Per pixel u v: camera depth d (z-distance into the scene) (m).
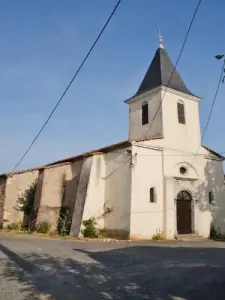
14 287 7.22
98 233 19.91
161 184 20.33
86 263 10.13
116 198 20.02
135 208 18.77
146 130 22.84
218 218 22.41
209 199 22.45
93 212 20.33
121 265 9.77
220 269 8.94
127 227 18.58
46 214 22.05
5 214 24.47
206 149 23.36
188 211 21.22
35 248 13.49
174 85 23.11
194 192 21.70
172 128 21.92
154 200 19.81
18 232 21.50
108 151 21.56
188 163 21.95
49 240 17.12
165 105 22.14
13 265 9.89
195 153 22.53
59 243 15.67
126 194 19.25
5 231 22.25
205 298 6.22
